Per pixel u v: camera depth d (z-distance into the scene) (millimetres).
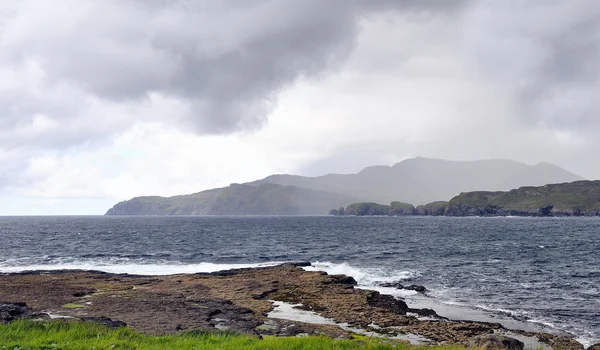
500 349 19109
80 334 16562
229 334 18469
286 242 94500
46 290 31391
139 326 20547
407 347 17422
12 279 38062
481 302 33344
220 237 111625
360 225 199750
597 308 31609
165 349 14922
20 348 14023
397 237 109312
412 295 35812
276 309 27891
